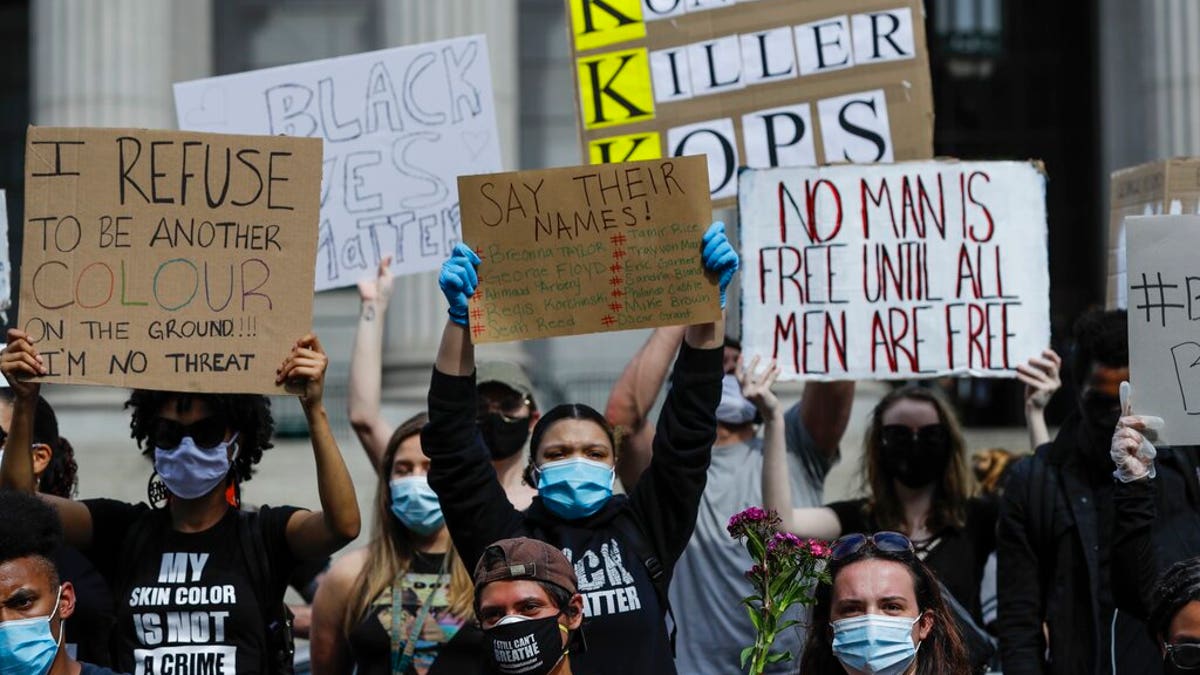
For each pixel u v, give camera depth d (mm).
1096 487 7449
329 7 32406
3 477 6574
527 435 8102
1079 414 7543
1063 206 33438
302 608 9852
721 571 8297
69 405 26078
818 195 8469
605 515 6566
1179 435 6691
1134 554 6520
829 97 9250
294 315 6742
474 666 7188
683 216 6637
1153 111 27141
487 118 9281
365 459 22828
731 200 9297
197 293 6742
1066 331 32344
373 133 9281
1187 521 7223
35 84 27734
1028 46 33688
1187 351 6715
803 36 9266
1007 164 8469
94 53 27266
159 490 6895
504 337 6617
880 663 5707
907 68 9188
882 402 8336
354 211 9281
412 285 26266
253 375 6691
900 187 8469
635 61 9383
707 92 9344
